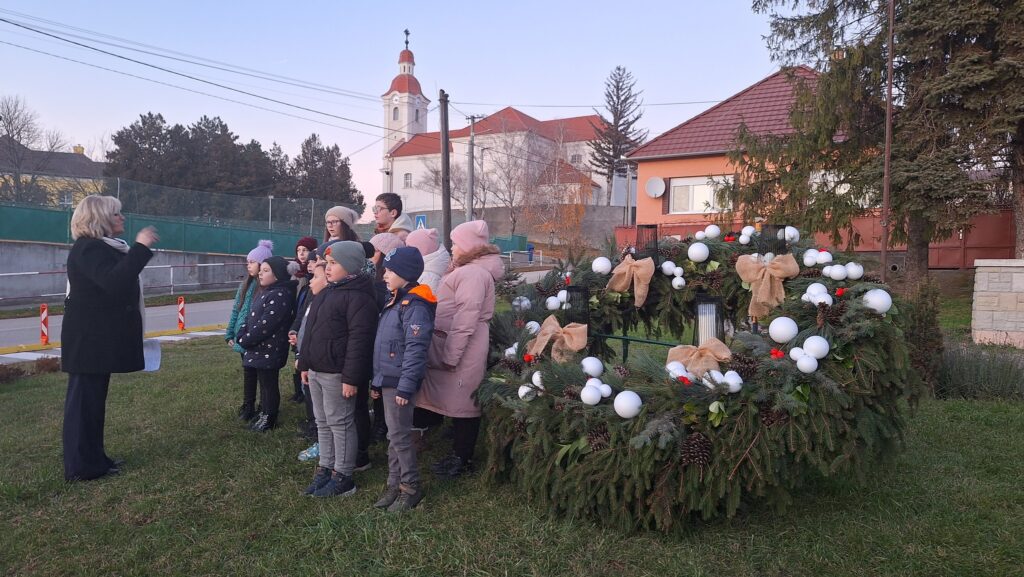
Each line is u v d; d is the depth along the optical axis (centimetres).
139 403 642
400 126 6738
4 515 381
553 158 5072
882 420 344
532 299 513
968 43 1224
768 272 427
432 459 467
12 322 1756
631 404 329
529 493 367
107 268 425
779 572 308
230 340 588
